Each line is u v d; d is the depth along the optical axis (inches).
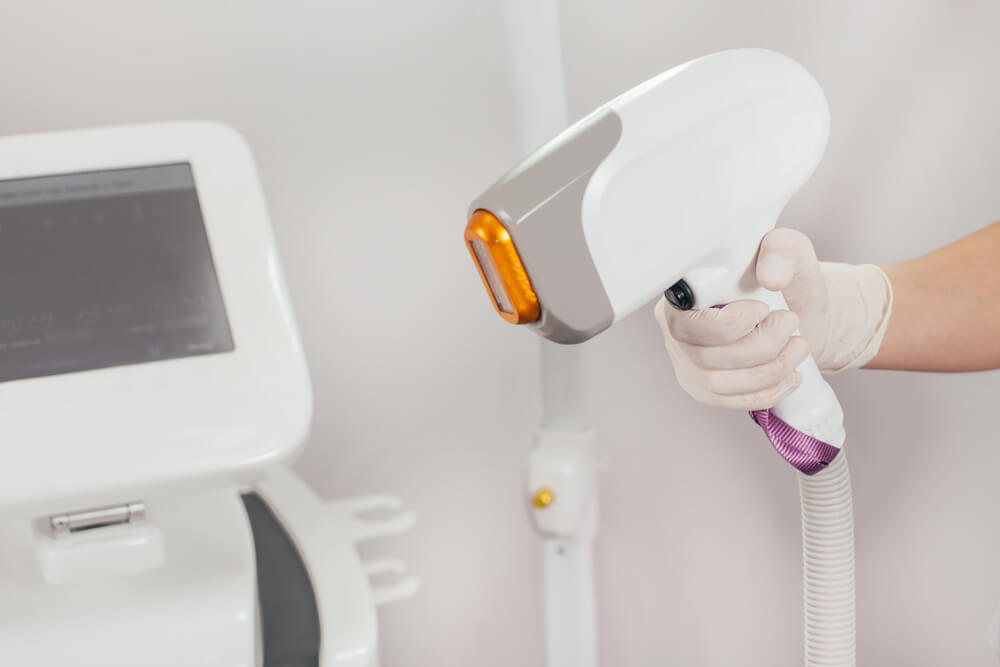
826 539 28.7
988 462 39.4
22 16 31.8
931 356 31.1
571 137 19.7
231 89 34.1
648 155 20.2
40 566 22.4
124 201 22.9
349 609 25.1
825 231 37.7
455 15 35.1
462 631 42.6
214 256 22.7
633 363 40.0
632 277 20.2
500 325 39.1
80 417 20.7
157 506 26.2
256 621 23.8
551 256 18.9
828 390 27.0
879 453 39.7
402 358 38.7
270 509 30.8
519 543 42.1
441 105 36.1
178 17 33.0
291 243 36.3
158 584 23.0
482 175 37.2
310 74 34.6
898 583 41.4
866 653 42.6
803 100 22.6
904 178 37.0
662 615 43.5
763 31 36.2
